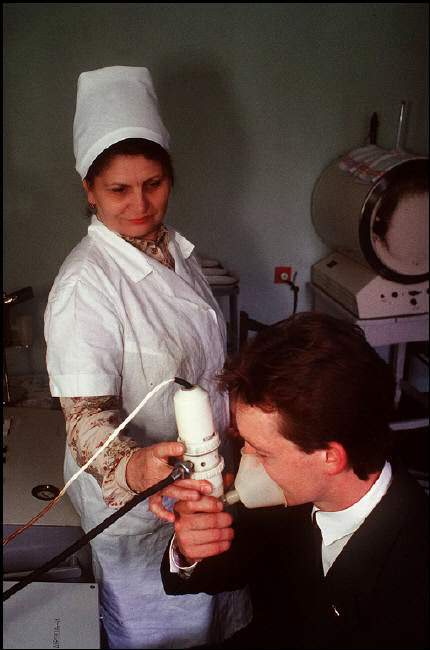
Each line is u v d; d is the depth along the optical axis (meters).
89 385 1.12
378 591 0.85
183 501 0.88
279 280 2.91
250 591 1.57
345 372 0.77
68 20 2.29
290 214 2.81
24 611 0.99
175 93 2.51
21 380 2.40
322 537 0.94
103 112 1.17
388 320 2.48
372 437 0.80
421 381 3.21
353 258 2.60
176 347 1.29
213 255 2.80
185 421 0.88
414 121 2.78
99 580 1.37
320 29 2.54
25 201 2.44
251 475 0.90
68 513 1.38
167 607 1.40
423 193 2.31
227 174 2.68
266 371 0.78
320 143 2.72
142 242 1.34
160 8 2.36
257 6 2.45
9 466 1.54
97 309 1.17
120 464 0.98
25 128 2.36
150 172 1.18
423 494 0.89
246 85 2.56
